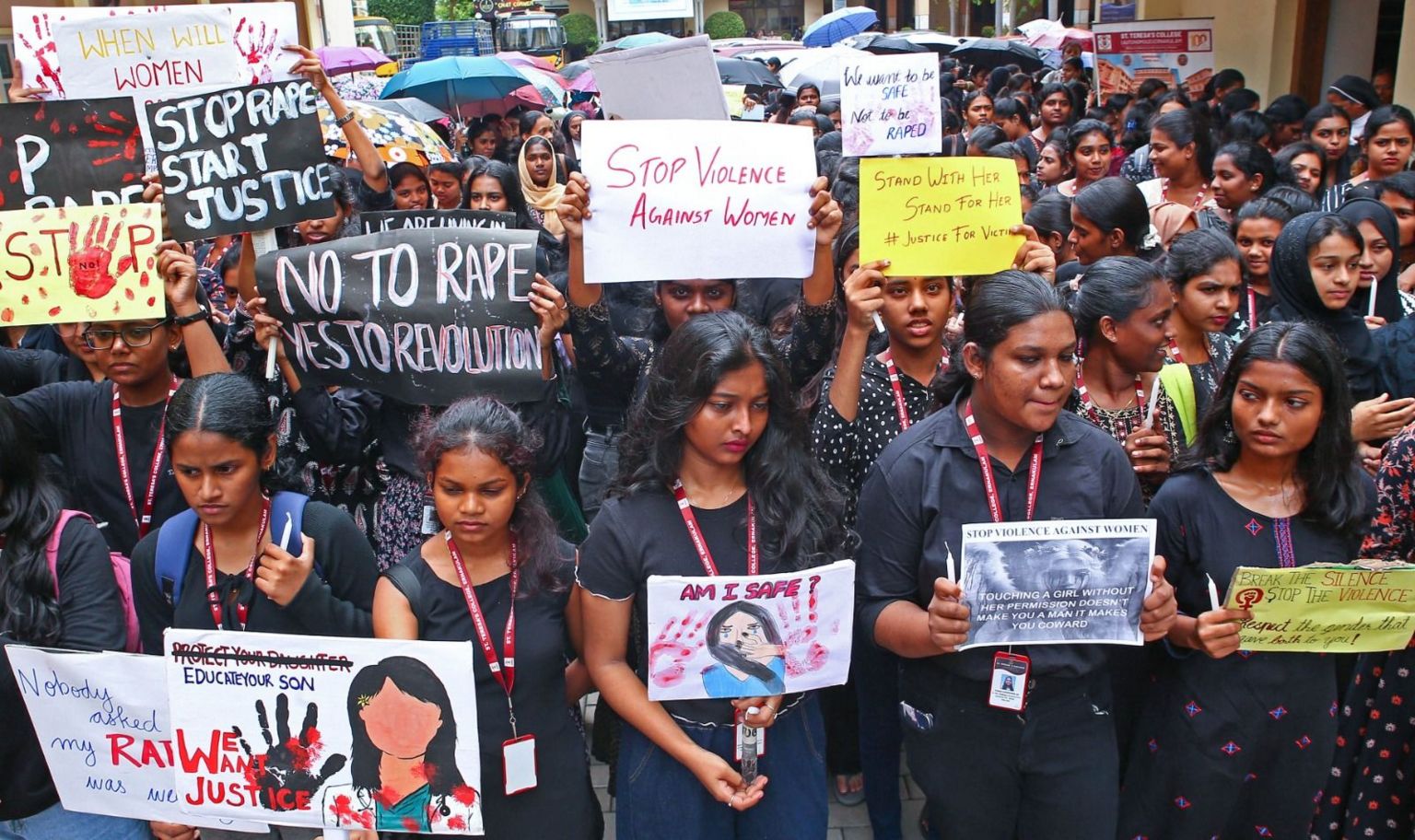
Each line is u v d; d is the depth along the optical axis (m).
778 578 2.27
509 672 2.35
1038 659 2.36
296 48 4.24
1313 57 12.03
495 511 2.28
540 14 33.41
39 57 4.00
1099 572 2.28
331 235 4.63
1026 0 33.16
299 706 2.24
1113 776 2.45
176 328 3.13
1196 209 5.64
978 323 2.31
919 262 3.02
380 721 2.22
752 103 13.87
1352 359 3.48
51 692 2.34
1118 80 10.97
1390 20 11.15
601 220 3.07
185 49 3.82
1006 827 2.51
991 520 2.39
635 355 3.41
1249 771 2.57
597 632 2.39
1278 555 2.50
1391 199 4.60
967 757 2.45
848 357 3.00
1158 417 3.10
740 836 2.46
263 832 2.36
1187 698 2.56
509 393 3.29
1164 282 2.99
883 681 3.09
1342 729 2.74
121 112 3.20
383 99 12.47
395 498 3.37
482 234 3.26
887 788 3.19
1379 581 2.36
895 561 2.47
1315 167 5.95
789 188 3.10
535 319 3.25
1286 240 3.55
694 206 3.08
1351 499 2.46
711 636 2.28
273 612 2.42
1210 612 2.39
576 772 2.46
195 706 2.27
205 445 2.30
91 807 2.39
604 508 2.41
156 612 2.51
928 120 3.76
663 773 2.37
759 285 4.23
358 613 2.44
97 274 2.96
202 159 3.31
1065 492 2.40
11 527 2.35
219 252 5.21
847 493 2.79
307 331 3.33
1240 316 4.09
